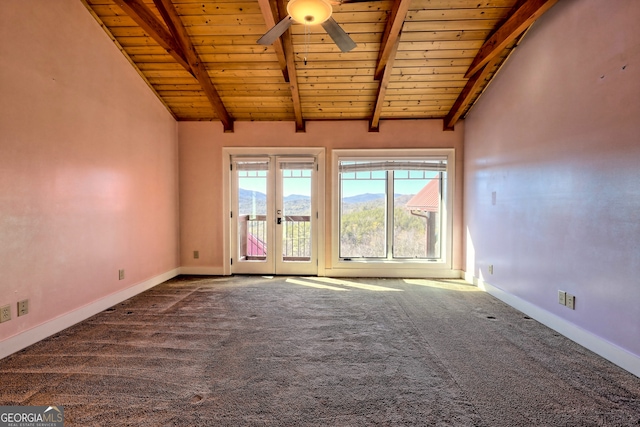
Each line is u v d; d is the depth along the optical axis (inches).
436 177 187.2
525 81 122.3
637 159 77.3
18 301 91.4
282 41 129.3
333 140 185.0
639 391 72.2
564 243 101.8
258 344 96.4
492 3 116.3
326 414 64.5
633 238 78.4
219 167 187.3
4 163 87.4
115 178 133.9
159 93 165.9
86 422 61.6
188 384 74.8
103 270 127.0
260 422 62.1
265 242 191.0
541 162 113.0
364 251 189.9
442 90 161.0
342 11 121.3
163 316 119.9
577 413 64.7
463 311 125.8
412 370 81.5
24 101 93.1
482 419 62.9
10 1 89.1
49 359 86.2
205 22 128.9
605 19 85.9
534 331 105.7
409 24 125.6
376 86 159.3
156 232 165.5
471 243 170.7
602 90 87.0
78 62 113.9
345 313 123.9
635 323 78.2
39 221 98.1
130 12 113.6
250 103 173.5
